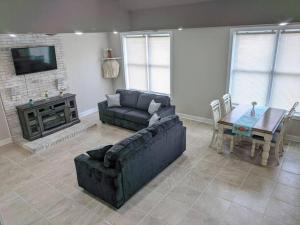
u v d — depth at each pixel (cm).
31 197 361
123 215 320
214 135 489
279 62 488
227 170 411
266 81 514
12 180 405
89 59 690
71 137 566
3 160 471
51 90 604
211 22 545
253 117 441
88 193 367
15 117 541
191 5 558
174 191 363
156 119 468
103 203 345
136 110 612
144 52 689
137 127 575
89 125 619
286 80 491
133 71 737
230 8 513
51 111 564
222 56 545
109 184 319
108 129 611
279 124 437
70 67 642
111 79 783
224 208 326
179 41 598
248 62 524
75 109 622
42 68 566
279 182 375
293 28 449
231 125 421
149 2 510
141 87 736
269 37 484
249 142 503
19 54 514
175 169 420
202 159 449
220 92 576
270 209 321
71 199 355
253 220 305
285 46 472
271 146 457
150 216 317
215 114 474
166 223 305
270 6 470
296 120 492
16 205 345
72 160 466
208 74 580
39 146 505
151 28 642
